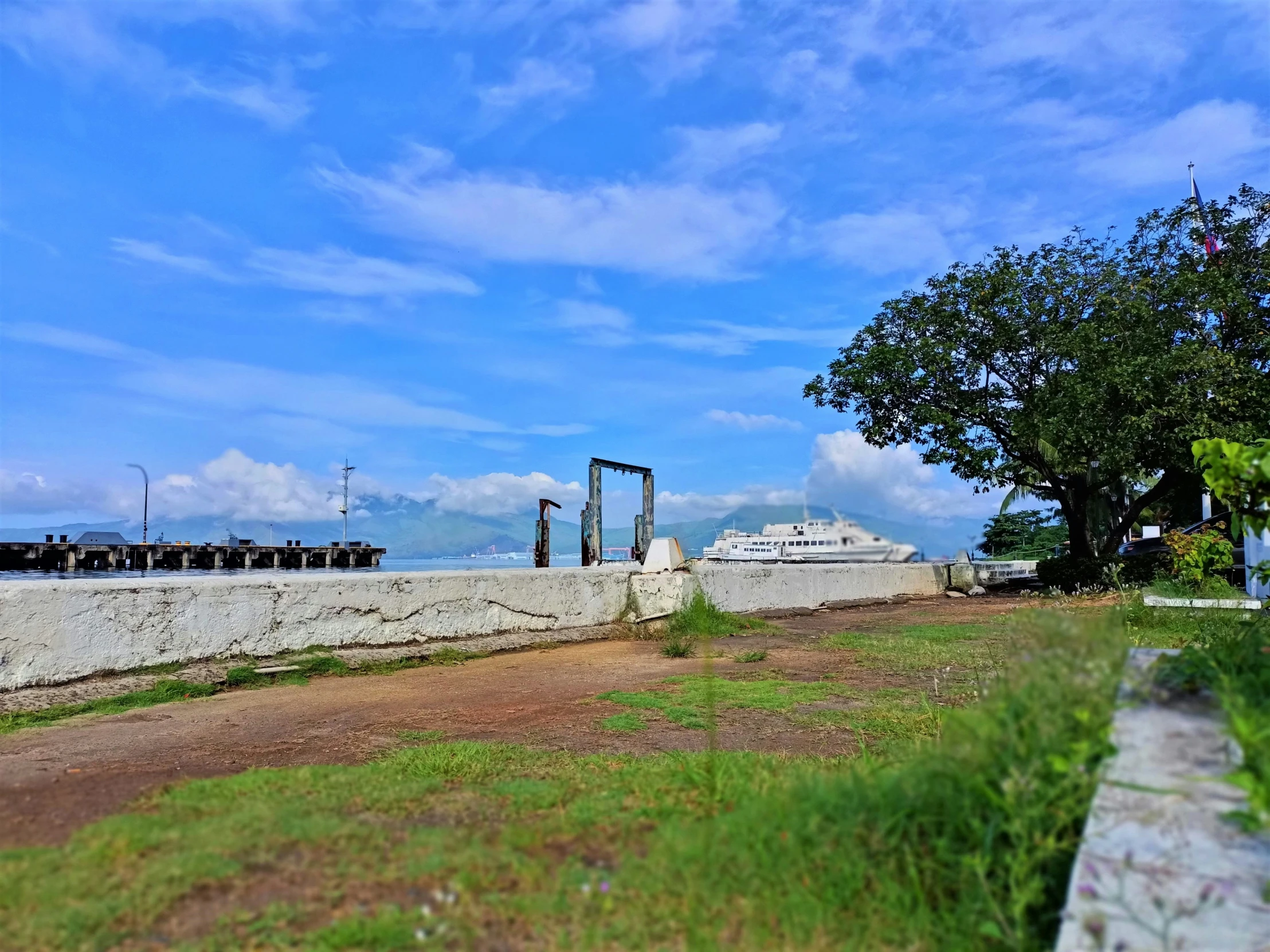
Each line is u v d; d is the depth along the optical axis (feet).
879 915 8.15
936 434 71.26
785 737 17.89
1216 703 10.09
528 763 14.90
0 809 11.65
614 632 37.50
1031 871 8.30
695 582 41.22
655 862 9.07
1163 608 36.14
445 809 11.66
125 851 9.39
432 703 21.94
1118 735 9.34
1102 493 76.74
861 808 9.68
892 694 22.70
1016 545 157.58
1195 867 7.31
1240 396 61.62
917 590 69.05
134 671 22.71
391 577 29.81
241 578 25.94
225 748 16.63
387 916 7.95
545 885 8.77
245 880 8.84
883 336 74.79
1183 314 64.13
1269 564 16.75
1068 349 63.57
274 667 25.38
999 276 68.44
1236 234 66.49
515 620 34.14
